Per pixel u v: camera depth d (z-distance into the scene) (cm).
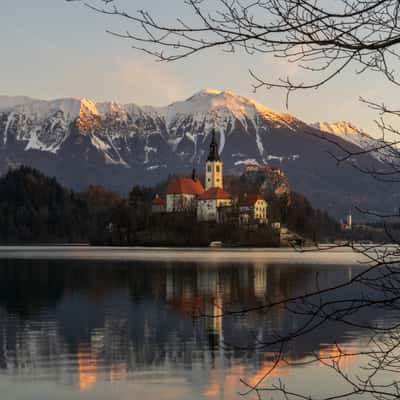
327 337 3362
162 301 5547
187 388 2464
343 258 15250
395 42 580
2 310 4819
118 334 3694
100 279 8056
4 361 2958
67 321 4231
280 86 605
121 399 2297
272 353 3028
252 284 7344
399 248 689
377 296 4575
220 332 3694
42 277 8344
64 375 2694
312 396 2269
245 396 2334
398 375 2484
